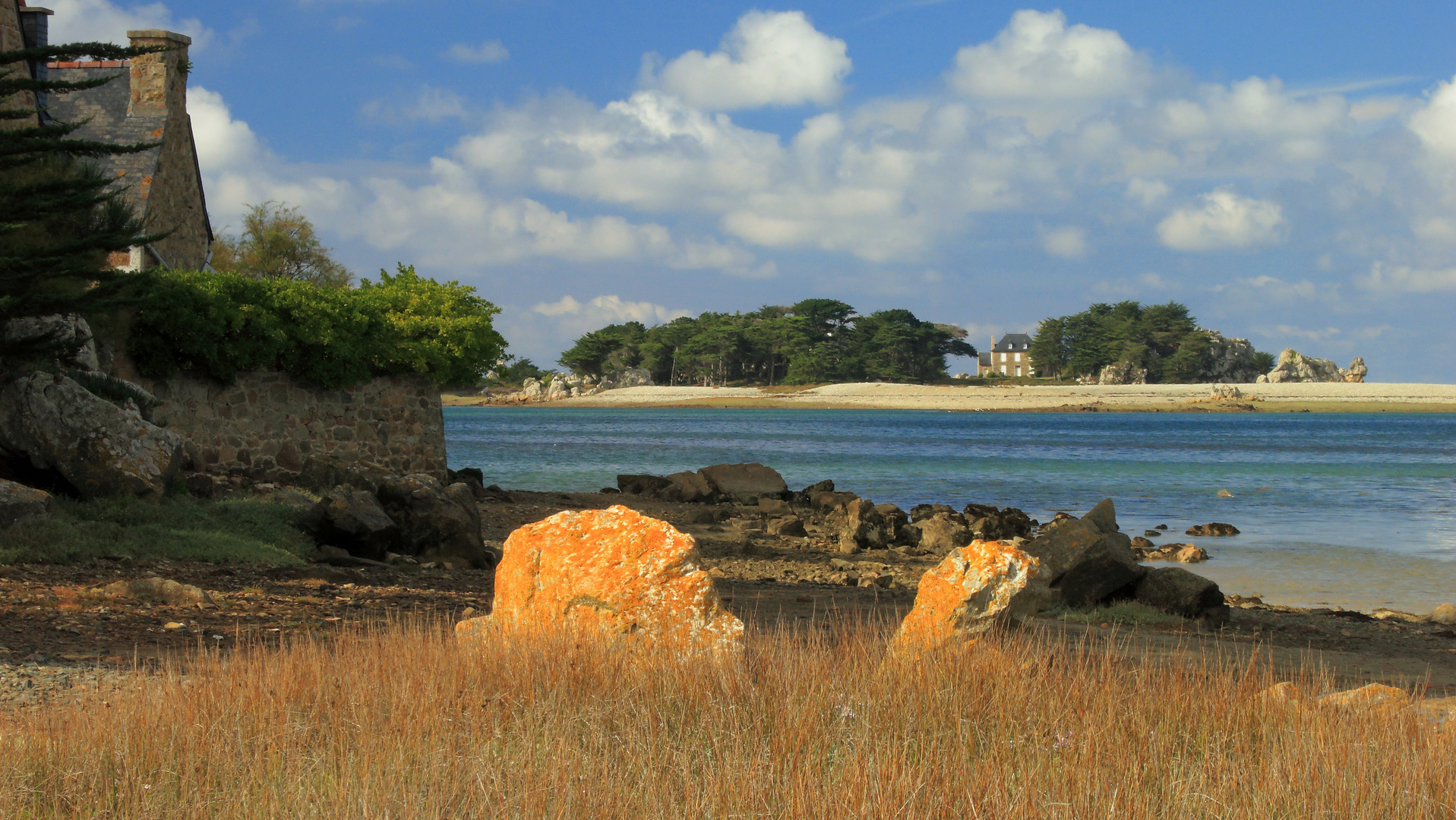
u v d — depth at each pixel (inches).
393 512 649.6
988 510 1208.8
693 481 1396.4
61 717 225.6
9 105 847.7
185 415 904.9
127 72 1088.8
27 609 376.5
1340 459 2458.2
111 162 1023.0
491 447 2775.6
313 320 950.4
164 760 197.0
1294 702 242.8
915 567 816.3
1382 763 201.6
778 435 3681.1
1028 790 184.2
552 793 181.8
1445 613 625.3
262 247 2177.7
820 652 275.0
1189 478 1883.6
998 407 7465.6
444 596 494.0
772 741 210.8
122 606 398.3
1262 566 876.6
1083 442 3319.4
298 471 967.6
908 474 1993.1
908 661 260.8
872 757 197.3
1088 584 575.5
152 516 585.3
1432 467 2190.0
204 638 354.9
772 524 1090.1
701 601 282.2
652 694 234.1
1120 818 177.8
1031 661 266.4
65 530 516.7
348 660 258.4
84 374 704.4
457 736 209.6
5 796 177.8
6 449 606.2
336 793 180.4
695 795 182.7
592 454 2492.6
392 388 1034.7
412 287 1079.6
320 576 516.1
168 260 1074.7
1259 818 181.9
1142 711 235.5
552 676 240.1
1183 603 558.6
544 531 299.0
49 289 557.3
